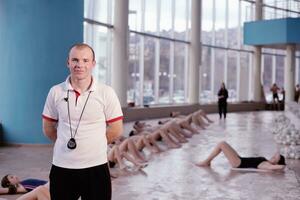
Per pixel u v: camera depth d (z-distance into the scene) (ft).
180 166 28.73
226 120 67.56
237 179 24.97
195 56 80.69
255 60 96.89
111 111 10.59
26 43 37.45
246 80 99.81
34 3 37.29
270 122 64.13
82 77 10.19
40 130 37.60
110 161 27.17
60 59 37.88
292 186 23.45
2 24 37.65
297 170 27.66
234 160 28.02
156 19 72.79
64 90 10.37
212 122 62.08
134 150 30.19
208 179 24.89
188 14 81.20
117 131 10.80
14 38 37.47
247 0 96.89
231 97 96.53
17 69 37.60
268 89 108.27
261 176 25.89
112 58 61.11
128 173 26.14
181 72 80.53
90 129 10.41
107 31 60.44
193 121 54.49
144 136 34.96
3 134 38.09
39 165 28.43
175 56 78.64
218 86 92.58
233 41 95.81
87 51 10.23
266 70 107.76
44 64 37.55
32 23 37.32
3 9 37.55
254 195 21.48
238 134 48.19
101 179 10.53
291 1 87.56
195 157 32.37
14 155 32.40
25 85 37.60
